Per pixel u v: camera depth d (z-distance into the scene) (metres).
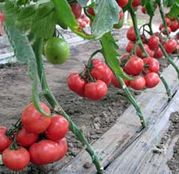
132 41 1.50
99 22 0.49
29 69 0.41
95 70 0.93
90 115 1.49
